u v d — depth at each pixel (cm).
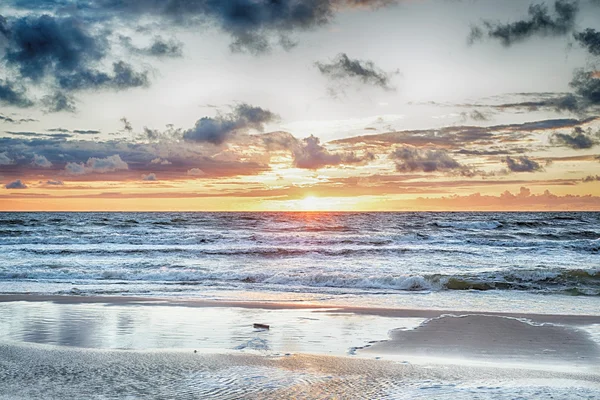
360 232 5484
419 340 1143
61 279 2378
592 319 1411
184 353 980
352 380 786
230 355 965
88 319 1372
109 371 836
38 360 915
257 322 1340
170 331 1221
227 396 702
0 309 1534
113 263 2933
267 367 869
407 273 2555
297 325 1305
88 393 715
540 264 2967
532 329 1270
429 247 3859
